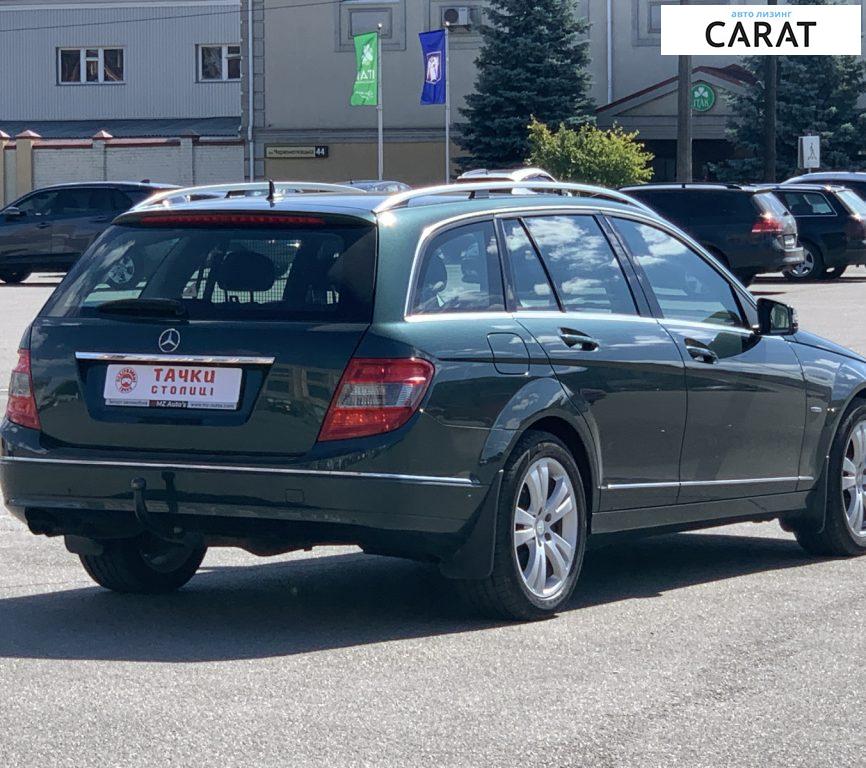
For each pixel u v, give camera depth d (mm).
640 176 44688
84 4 71750
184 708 5973
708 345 8523
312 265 7117
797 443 9102
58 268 37281
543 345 7520
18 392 7484
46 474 7293
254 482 6895
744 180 52156
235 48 71625
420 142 56781
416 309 7066
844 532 9414
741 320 8992
